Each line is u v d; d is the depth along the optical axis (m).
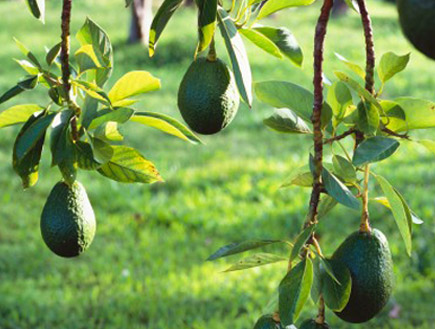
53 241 1.60
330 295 1.49
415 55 17.08
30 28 20.59
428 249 6.70
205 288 6.20
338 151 9.29
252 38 1.70
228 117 1.65
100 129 1.60
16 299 6.02
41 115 1.52
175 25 20.77
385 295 1.54
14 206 7.98
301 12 24.42
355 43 18.83
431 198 7.86
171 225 7.61
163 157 9.64
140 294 6.13
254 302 6.00
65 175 1.50
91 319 5.74
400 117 1.56
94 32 1.63
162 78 15.03
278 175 8.94
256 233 7.36
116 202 8.16
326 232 7.24
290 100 1.72
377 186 8.30
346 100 1.61
